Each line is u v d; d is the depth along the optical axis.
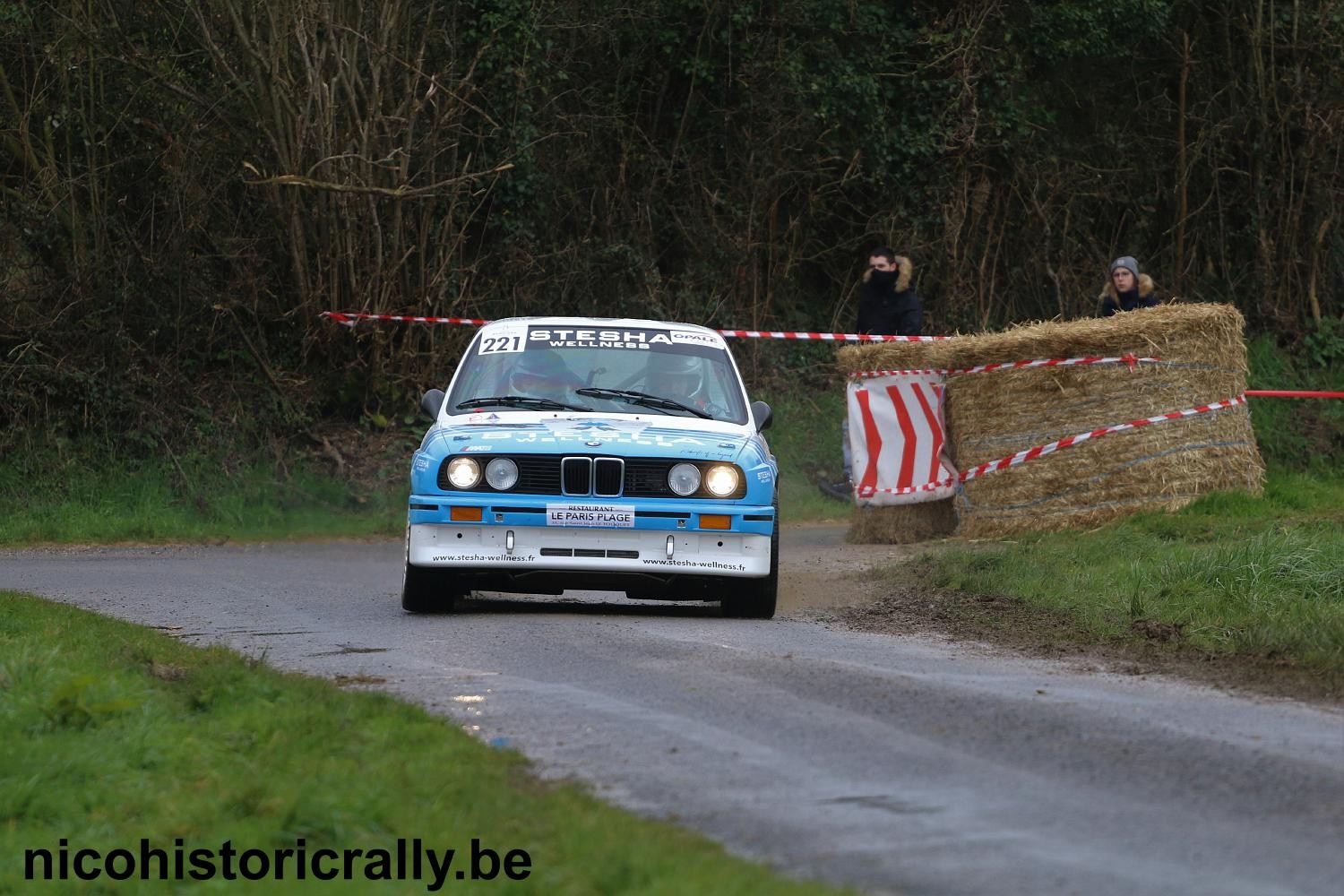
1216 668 28.97
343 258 77.31
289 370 79.62
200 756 19.89
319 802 17.31
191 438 75.50
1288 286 101.25
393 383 79.50
